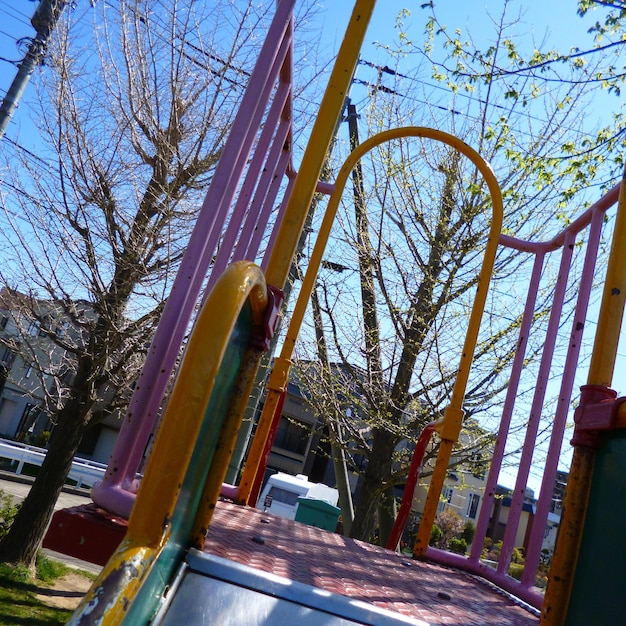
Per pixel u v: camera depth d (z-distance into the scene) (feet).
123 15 21.44
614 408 3.27
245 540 4.76
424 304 22.22
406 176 23.36
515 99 20.06
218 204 4.99
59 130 20.63
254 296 3.19
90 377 23.04
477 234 22.36
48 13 26.12
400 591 4.85
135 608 2.50
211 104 22.35
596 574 3.19
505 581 7.23
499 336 21.72
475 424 23.02
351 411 25.58
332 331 23.09
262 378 20.38
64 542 4.17
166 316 4.80
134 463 4.65
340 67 5.23
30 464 61.82
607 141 17.66
